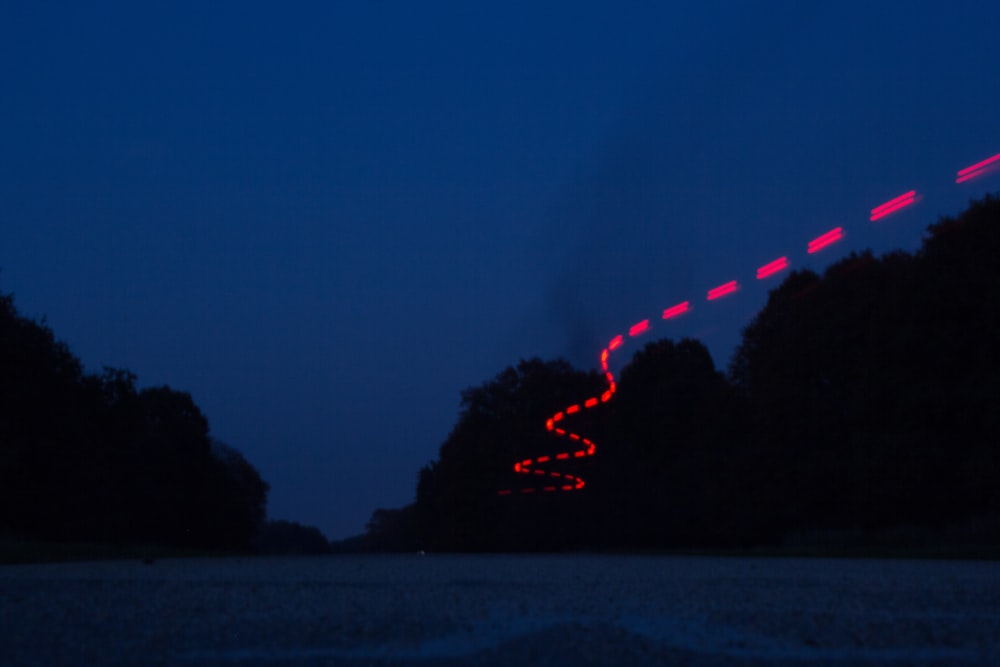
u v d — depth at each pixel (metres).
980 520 34.09
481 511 78.44
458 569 20.45
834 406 45.12
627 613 10.15
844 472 44.75
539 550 68.06
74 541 50.50
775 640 8.32
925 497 38.12
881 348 39.34
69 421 51.75
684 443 67.62
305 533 137.38
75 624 9.21
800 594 12.31
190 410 77.88
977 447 36.16
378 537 149.38
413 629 8.93
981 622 9.22
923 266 38.09
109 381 61.56
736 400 60.09
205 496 73.75
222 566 22.34
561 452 71.75
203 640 8.35
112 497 54.62
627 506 62.31
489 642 8.26
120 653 7.75
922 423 38.03
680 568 20.50
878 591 12.68
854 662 7.41
